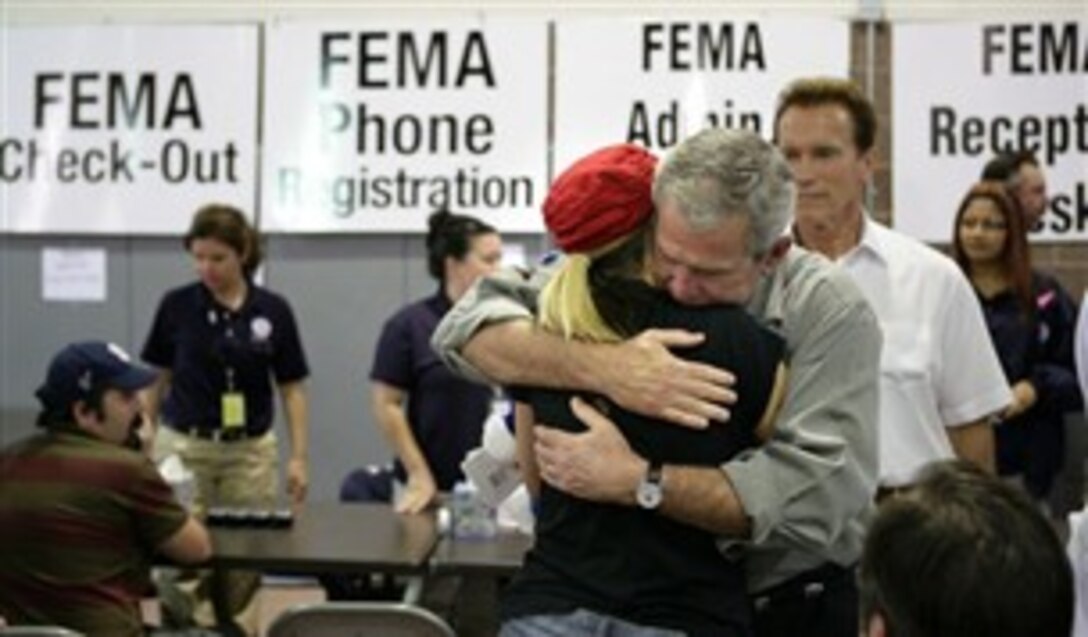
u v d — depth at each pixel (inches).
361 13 221.6
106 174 223.0
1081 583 78.6
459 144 216.7
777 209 56.1
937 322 85.9
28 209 224.4
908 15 211.3
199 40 221.3
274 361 180.4
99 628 116.8
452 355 65.4
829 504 57.8
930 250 89.0
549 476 59.3
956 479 44.1
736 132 56.8
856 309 60.4
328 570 122.0
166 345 179.9
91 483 117.0
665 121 212.5
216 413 177.6
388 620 94.3
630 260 60.4
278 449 215.5
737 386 58.1
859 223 87.0
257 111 220.7
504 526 134.0
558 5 217.9
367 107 218.7
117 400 121.0
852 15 211.6
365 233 219.9
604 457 57.2
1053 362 173.0
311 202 219.8
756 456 58.3
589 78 214.1
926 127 209.8
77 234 224.4
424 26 217.0
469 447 153.7
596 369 58.6
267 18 222.4
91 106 222.8
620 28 213.5
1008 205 165.6
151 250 223.5
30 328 226.2
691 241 56.0
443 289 156.2
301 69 219.8
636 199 59.1
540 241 215.5
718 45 211.8
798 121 83.4
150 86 222.2
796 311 60.4
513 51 215.6
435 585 147.9
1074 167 207.3
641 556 58.0
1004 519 41.8
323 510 148.6
